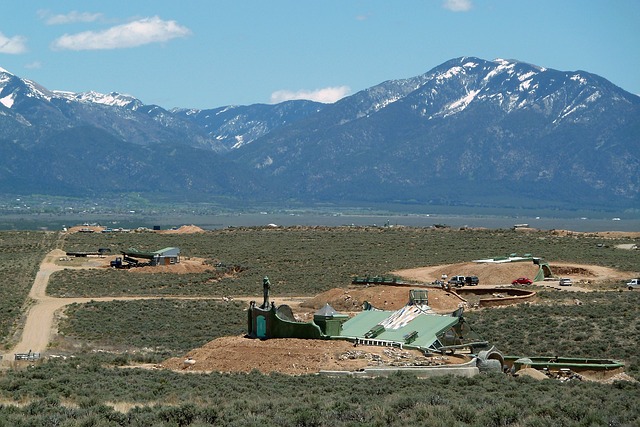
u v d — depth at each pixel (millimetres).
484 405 74312
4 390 87250
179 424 68938
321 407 72625
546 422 66125
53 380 92438
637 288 196750
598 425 65750
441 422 66062
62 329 164625
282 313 118312
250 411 72438
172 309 185750
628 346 130250
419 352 109375
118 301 195750
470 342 113750
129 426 67062
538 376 99750
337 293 184625
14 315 179750
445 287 195875
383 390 85875
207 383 92188
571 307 159625
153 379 95688
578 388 88188
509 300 174750
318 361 104688
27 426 65875
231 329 165000
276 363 105312
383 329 116375
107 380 93562
